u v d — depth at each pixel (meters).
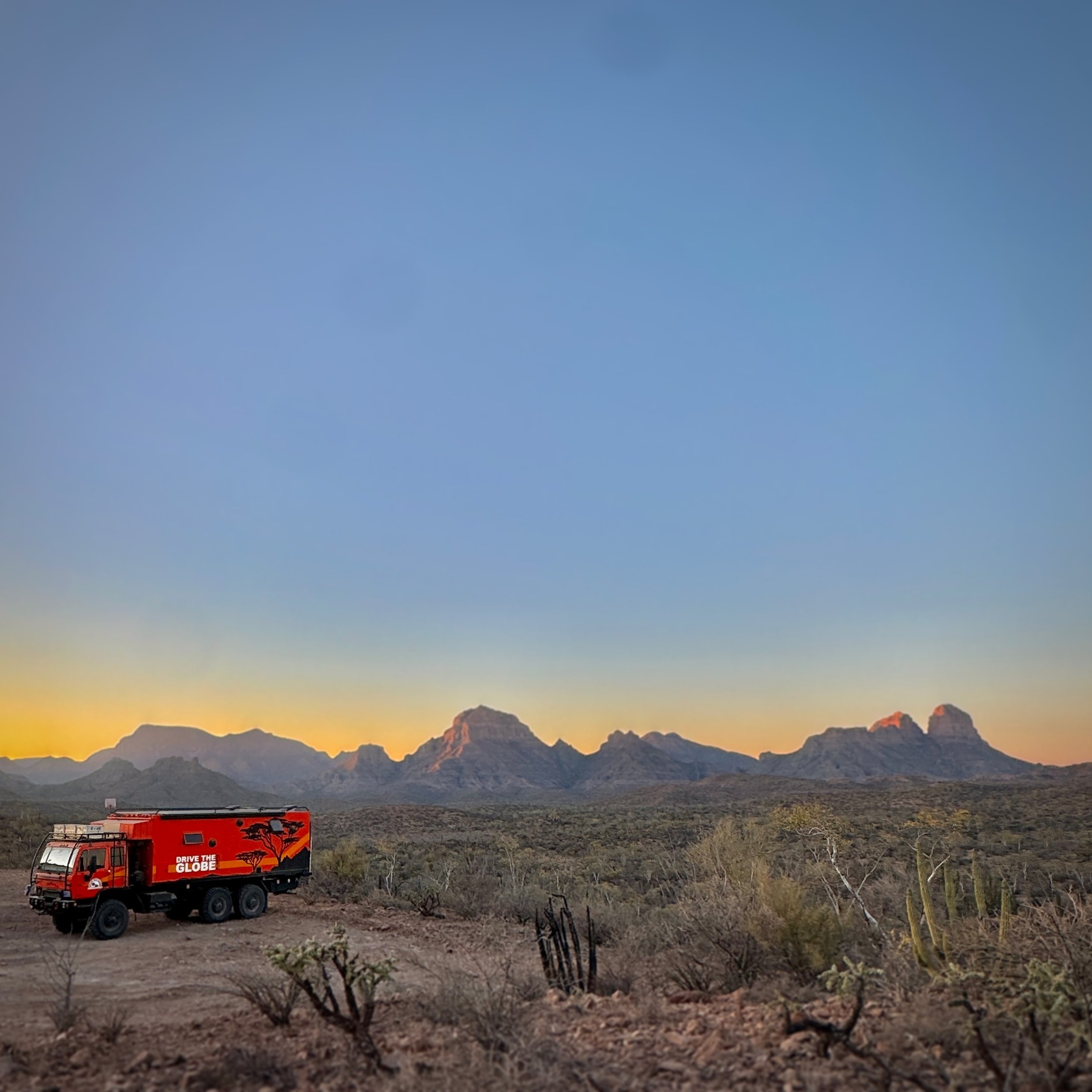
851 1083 6.40
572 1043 7.97
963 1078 6.30
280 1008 9.65
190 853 20.83
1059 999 6.92
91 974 14.72
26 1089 7.55
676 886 24.44
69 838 19.69
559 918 12.23
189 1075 7.46
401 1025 9.24
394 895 26.55
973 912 14.66
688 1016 9.02
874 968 10.20
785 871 18.03
